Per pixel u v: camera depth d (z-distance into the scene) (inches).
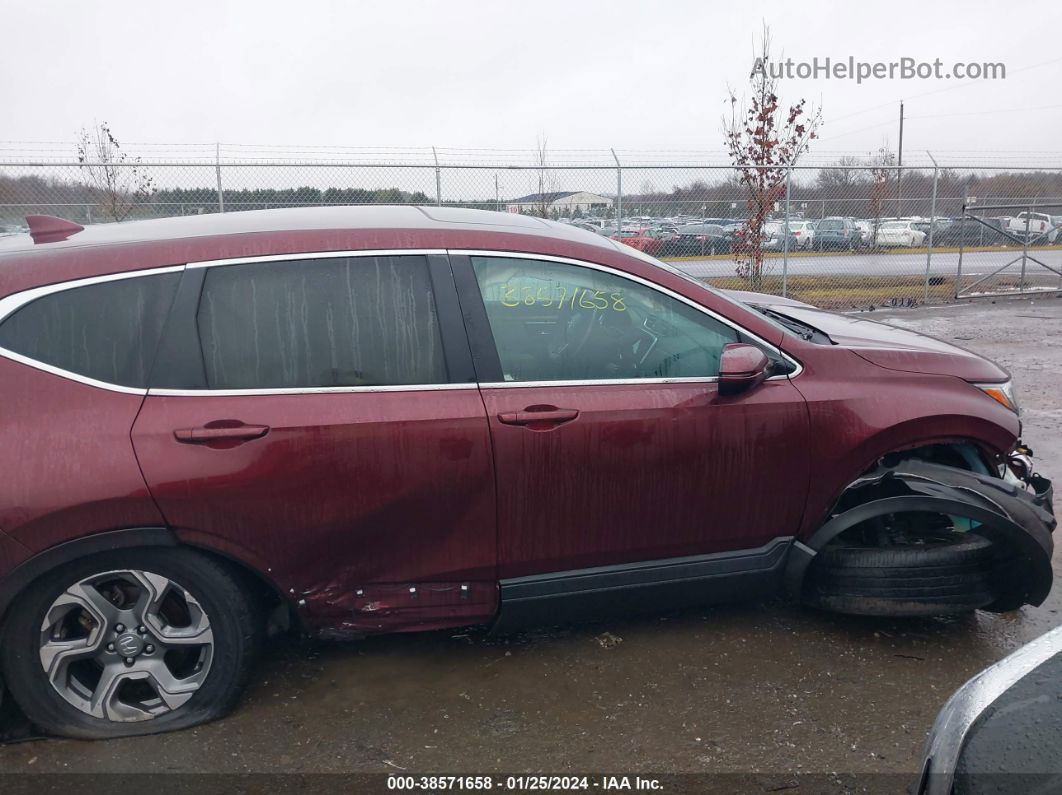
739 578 135.3
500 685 129.8
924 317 507.2
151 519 109.8
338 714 122.5
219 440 111.7
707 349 132.2
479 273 125.2
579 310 127.8
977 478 135.8
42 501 105.7
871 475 137.6
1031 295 592.7
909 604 135.0
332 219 130.6
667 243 483.8
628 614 133.6
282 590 118.4
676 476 127.9
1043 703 68.4
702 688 128.5
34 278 112.7
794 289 535.2
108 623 113.6
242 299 117.5
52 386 110.0
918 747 113.9
